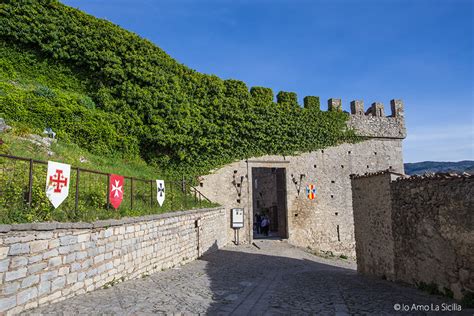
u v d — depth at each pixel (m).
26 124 15.50
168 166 22.31
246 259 17.64
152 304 7.45
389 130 31.09
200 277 11.52
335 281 11.73
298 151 27.61
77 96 18.69
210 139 24.06
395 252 11.10
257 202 36.50
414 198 10.00
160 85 22.16
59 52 19.42
